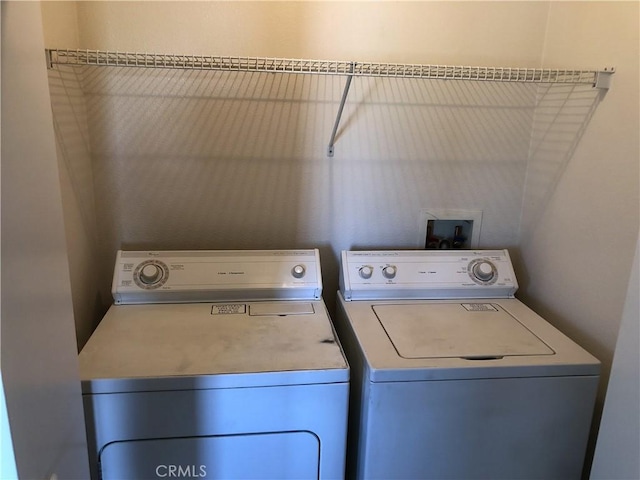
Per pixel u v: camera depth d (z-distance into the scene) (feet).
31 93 2.66
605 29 5.02
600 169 5.10
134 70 5.63
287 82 5.86
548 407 4.54
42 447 2.82
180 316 5.22
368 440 4.41
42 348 2.81
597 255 5.14
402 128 6.19
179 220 6.16
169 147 5.92
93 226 5.92
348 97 6.00
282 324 5.08
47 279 2.86
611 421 3.82
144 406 4.07
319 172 6.21
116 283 5.48
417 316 5.45
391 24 5.84
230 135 5.96
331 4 5.71
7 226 2.38
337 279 6.61
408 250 6.22
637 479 3.58
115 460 4.15
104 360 4.27
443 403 4.40
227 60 5.29
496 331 5.13
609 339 4.98
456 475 4.62
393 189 6.39
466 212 6.58
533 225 6.37
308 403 4.24
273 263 5.79
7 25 2.38
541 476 4.72
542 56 6.14
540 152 6.20
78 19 5.41
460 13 5.90
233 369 4.17
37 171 2.73
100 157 5.83
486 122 6.29
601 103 5.08
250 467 4.32
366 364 4.42
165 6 5.51
